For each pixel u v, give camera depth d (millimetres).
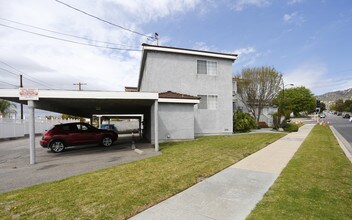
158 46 16141
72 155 10484
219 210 3988
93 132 12773
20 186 5621
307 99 66562
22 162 9008
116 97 10055
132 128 36938
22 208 4129
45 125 29359
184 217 3740
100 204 4246
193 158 8383
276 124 25031
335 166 6777
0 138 19688
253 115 29219
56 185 5488
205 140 14148
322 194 4543
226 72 18562
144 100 11086
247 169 6797
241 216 3732
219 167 6992
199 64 17734
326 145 11328
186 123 14508
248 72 29516
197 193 4844
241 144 11961
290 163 7324
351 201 4195
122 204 4242
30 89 8906
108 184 5445
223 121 18188
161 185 5316
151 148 11797
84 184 5496
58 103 11977
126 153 10602
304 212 3756
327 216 3607
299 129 24078
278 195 4543
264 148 10758
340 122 40531
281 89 29391
